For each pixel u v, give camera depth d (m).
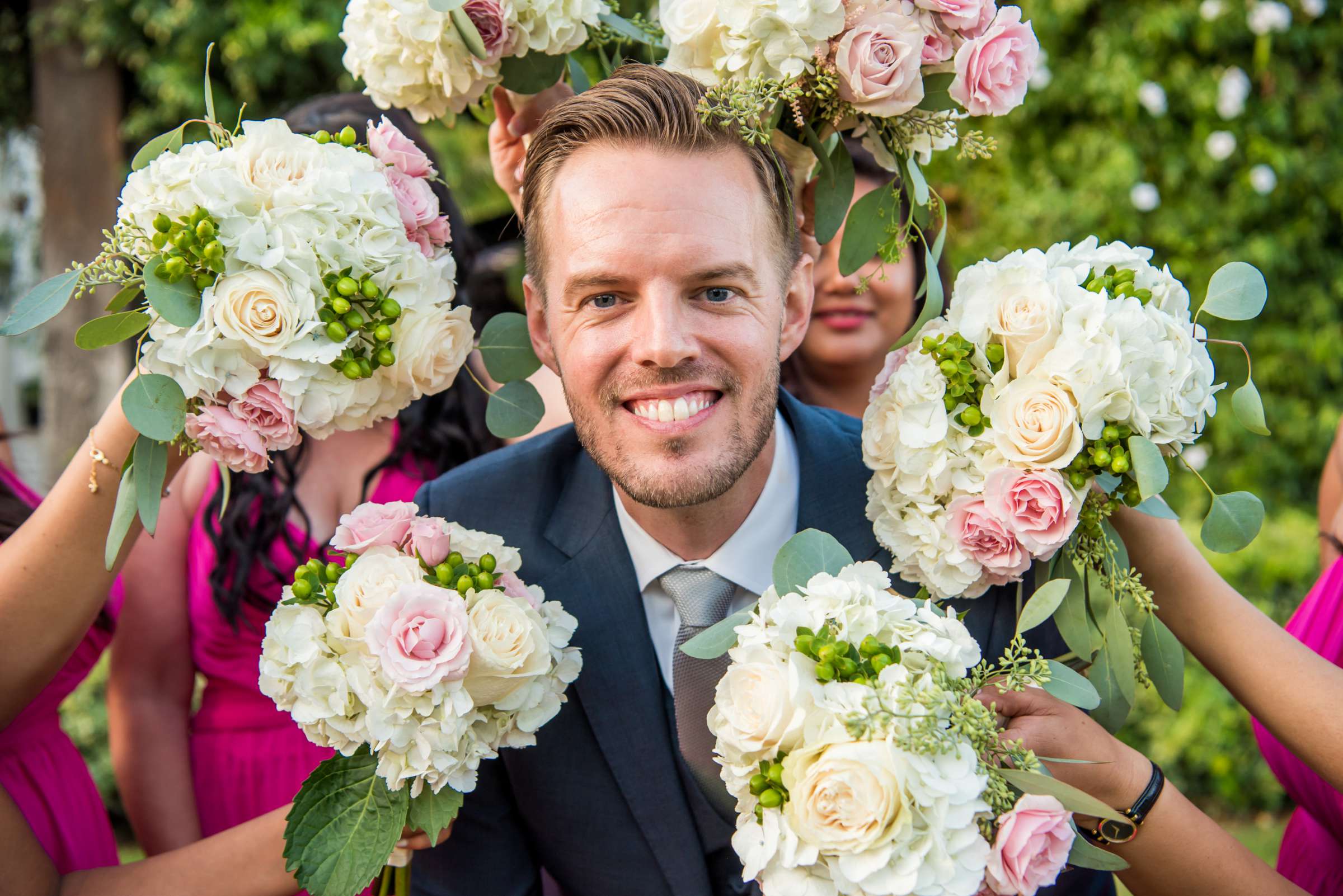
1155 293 1.39
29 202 7.86
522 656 1.34
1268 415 5.53
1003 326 1.37
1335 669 1.43
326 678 1.32
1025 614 1.34
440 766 1.32
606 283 1.36
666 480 1.40
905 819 1.12
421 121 1.73
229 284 1.28
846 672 1.20
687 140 1.35
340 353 1.33
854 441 1.73
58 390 6.67
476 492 1.77
